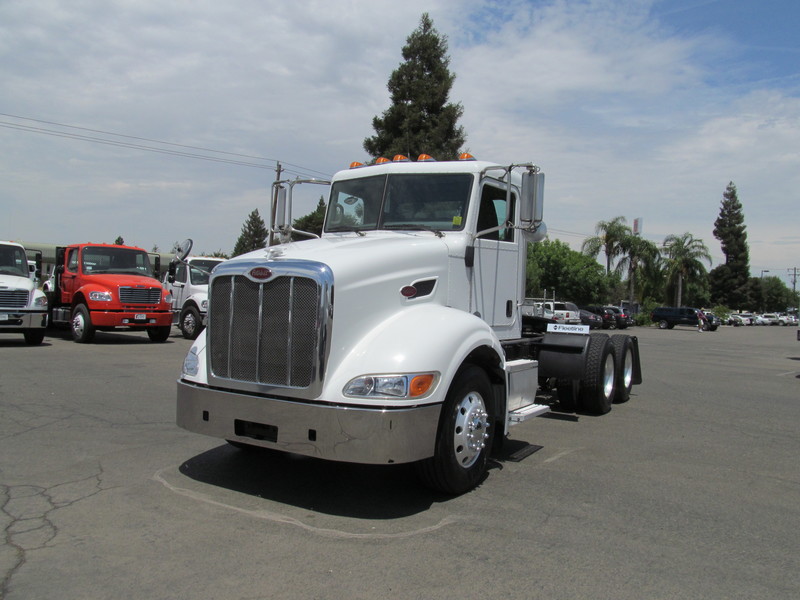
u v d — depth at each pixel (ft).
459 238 18.54
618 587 11.05
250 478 16.67
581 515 14.70
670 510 15.29
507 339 21.45
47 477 16.21
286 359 14.21
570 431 24.21
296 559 11.78
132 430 21.47
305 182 21.72
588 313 136.46
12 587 10.42
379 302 15.21
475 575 11.34
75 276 51.72
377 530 13.38
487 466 18.75
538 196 17.69
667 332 138.21
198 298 56.24
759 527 14.33
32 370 34.30
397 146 97.25
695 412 29.40
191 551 11.99
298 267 14.17
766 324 266.36
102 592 10.32
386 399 13.62
